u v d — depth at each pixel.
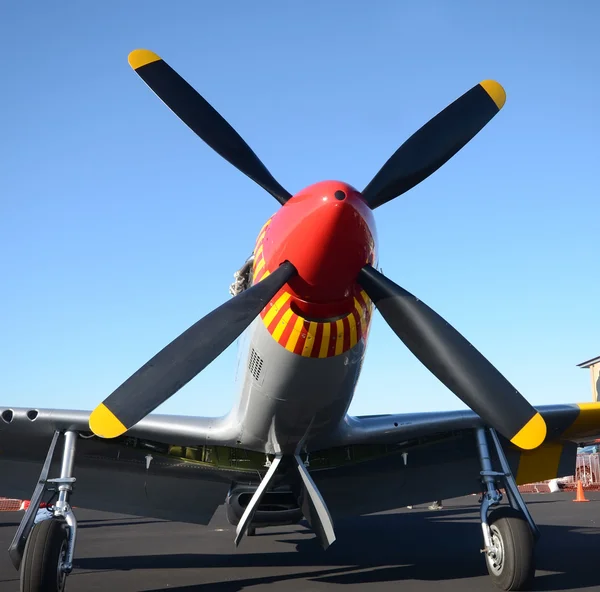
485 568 6.61
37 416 6.00
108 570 6.90
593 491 25.12
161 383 4.41
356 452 6.92
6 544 9.90
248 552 8.58
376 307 4.74
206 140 5.43
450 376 4.61
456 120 5.57
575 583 5.50
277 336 4.86
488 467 6.09
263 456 6.75
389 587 5.61
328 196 4.26
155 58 5.68
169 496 7.39
